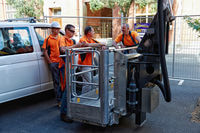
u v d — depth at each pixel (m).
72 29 4.40
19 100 5.55
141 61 3.35
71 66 3.35
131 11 16.47
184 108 4.80
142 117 3.76
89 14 20.20
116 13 17.12
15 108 4.98
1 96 4.25
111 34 13.94
